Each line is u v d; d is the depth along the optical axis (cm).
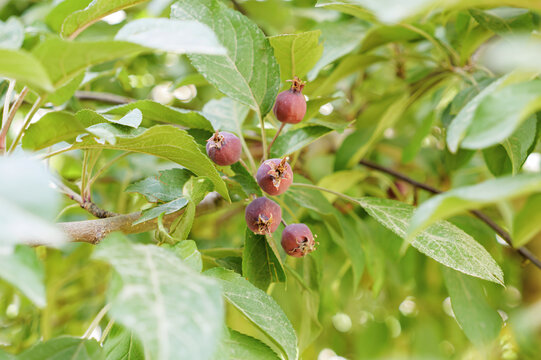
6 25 47
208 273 50
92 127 48
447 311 81
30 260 42
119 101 70
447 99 81
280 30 77
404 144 81
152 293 41
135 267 43
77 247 73
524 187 40
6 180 35
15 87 57
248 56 54
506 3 43
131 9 73
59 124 48
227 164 52
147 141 49
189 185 51
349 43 64
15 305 83
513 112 41
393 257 73
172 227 50
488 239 67
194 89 86
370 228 72
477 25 62
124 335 49
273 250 52
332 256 73
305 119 58
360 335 82
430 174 82
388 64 86
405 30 63
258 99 54
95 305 83
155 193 53
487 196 41
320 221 68
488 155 60
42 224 34
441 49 64
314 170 78
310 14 75
